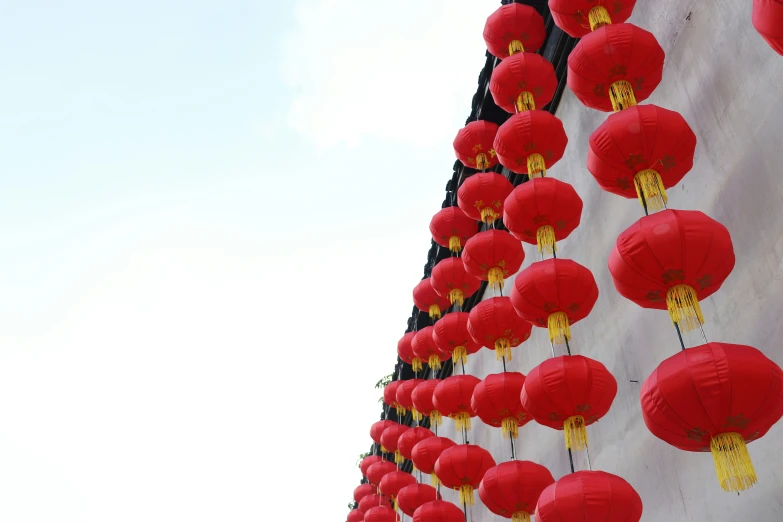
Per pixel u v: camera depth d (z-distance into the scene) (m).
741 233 6.54
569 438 6.50
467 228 11.75
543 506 5.91
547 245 8.10
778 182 6.16
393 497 13.88
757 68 6.70
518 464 7.73
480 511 13.05
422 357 12.95
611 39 7.10
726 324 6.55
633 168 6.49
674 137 6.27
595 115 10.30
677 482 6.89
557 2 8.18
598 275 9.38
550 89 9.28
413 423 19.59
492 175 9.95
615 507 5.68
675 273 5.40
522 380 8.40
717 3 7.50
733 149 6.85
